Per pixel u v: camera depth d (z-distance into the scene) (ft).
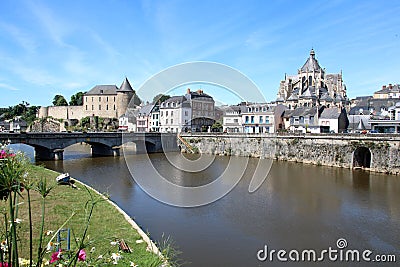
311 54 315.78
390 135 123.95
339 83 321.11
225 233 56.44
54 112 378.32
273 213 68.85
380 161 126.00
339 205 76.02
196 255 47.19
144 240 39.37
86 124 327.06
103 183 97.76
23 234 37.04
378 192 90.17
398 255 49.03
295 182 104.37
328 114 216.33
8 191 15.20
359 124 199.62
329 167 140.26
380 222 64.13
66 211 48.91
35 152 163.02
